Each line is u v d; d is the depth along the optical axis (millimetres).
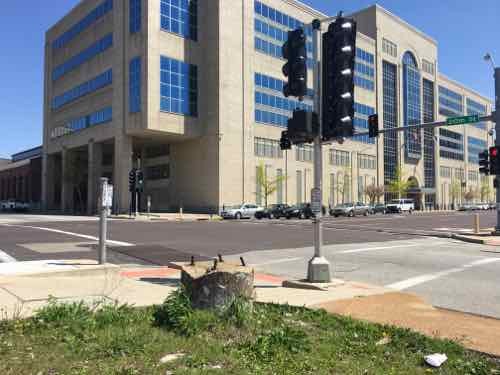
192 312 5527
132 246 17078
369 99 77062
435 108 95375
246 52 56469
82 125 61938
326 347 4961
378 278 10828
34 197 78875
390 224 34969
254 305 6707
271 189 55625
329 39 8953
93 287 8484
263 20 59094
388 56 81562
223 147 53094
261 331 5461
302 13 64688
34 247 16125
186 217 46469
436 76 96125
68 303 6566
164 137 54125
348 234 24578
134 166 64562
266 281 10039
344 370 4297
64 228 26562
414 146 87938
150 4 49750
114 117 53938
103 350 4582
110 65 55781
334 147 69750
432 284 10055
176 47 51844
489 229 28609
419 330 6012
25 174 86062
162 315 5605
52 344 4758
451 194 101438
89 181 58875
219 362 4383
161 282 9422
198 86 53844
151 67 49281
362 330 5730
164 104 50375
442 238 23203
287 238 21469
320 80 9328
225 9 54375
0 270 9789
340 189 70000
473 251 17016
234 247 17391
